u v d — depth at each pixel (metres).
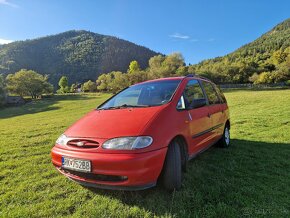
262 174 3.88
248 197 3.11
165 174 3.13
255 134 7.04
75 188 3.58
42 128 10.80
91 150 2.96
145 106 3.75
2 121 24.34
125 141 2.88
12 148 6.45
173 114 3.46
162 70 73.94
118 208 2.96
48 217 2.84
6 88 71.81
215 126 4.82
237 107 16.03
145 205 3.00
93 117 3.75
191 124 3.74
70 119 15.72
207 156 4.90
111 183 2.86
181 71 74.12
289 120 9.17
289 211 2.77
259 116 10.66
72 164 3.05
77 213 2.88
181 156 3.55
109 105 4.37
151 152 2.86
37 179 4.03
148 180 2.83
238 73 78.62
